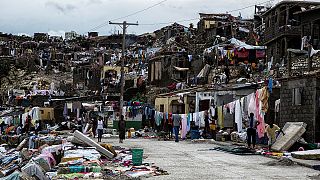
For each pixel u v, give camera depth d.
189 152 23.56
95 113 50.22
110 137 38.81
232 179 14.15
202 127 33.69
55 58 108.25
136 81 61.06
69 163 16.97
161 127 39.38
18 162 20.55
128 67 74.00
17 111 55.31
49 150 20.00
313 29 39.12
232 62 49.19
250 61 49.50
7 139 39.47
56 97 63.56
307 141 22.81
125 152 22.38
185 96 40.66
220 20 75.62
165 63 59.00
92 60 92.06
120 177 14.28
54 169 16.97
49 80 89.75
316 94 22.56
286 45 44.03
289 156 19.89
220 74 45.81
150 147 26.97
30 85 85.56
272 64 45.06
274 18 46.50
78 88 78.38
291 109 24.75
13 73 93.75
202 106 37.09
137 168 16.34
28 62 98.31
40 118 52.81
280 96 26.17
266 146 25.31
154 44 91.31
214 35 65.75
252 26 66.44
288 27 43.81
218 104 35.78
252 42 56.69
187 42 70.25
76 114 53.53
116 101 54.81
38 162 16.77
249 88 34.28
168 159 20.05
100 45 118.81
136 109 46.88
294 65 31.36
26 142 31.02
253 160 19.70
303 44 39.22
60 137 31.08
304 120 23.36
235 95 34.88
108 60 88.06
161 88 54.41
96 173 14.88
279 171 16.06
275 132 23.56
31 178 13.33
